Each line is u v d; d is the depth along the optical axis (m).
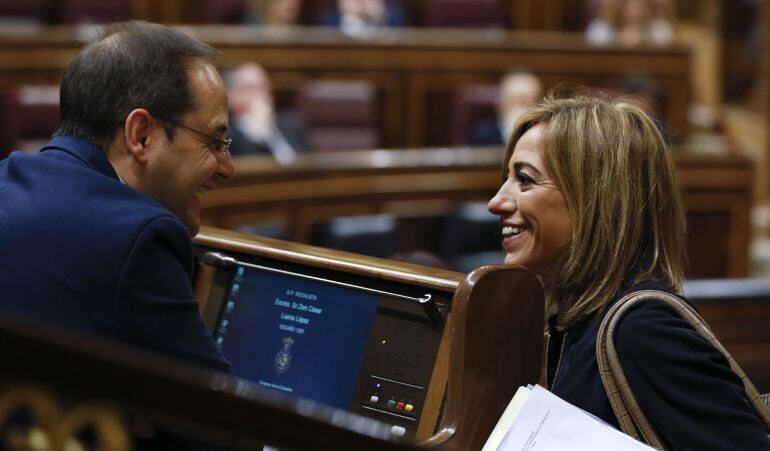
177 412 2.27
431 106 18.53
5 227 3.83
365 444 2.43
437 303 4.09
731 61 24.72
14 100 14.04
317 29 19.33
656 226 4.30
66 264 3.72
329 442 2.40
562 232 4.32
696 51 24.78
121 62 3.97
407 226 13.51
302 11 20.14
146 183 4.03
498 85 18.75
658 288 4.11
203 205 11.73
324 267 4.38
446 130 18.62
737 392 3.85
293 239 12.70
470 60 18.56
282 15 18.83
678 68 19.23
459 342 3.90
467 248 13.15
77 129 4.04
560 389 4.13
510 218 4.45
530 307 4.13
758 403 3.94
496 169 13.90
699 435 3.80
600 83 19.11
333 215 12.98
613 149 4.28
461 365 3.90
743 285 10.20
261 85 15.25
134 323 3.68
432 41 18.31
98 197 3.84
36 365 2.21
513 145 4.54
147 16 18.86
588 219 4.25
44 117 14.13
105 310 3.68
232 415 2.31
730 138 21.97
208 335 3.84
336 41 17.66
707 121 22.12
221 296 4.70
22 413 3.03
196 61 4.06
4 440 2.69
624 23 20.86
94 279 3.69
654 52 19.12
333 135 16.84
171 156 4.02
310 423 2.38
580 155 4.27
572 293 4.34
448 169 13.64
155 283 3.72
